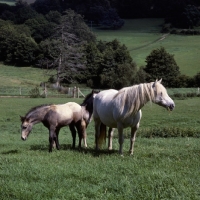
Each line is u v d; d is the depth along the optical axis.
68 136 20.02
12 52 103.19
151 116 26.33
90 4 178.50
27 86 71.75
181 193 6.91
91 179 8.04
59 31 83.06
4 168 9.45
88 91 55.94
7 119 28.31
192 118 24.92
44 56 100.44
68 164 9.61
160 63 74.88
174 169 8.74
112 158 10.32
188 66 89.44
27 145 15.02
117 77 70.12
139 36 136.62
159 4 171.00
